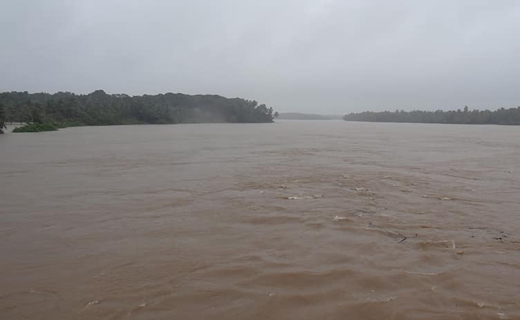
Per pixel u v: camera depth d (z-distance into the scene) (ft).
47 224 30.96
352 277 21.07
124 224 30.94
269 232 28.86
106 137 148.36
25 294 19.24
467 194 43.32
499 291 19.67
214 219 32.35
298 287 19.92
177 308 17.87
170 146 107.86
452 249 25.53
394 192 43.98
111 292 19.39
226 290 19.56
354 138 160.45
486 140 147.95
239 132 208.44
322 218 32.53
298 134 194.59
